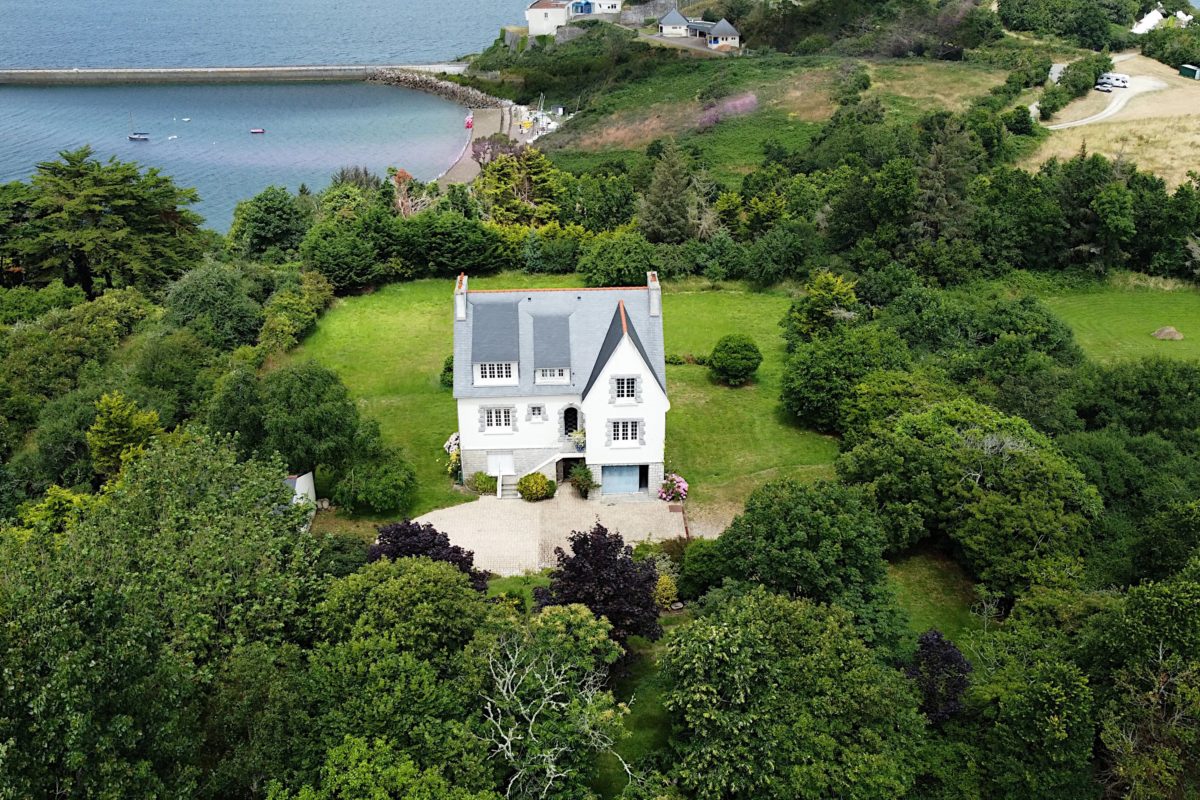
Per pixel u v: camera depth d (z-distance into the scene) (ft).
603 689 136.15
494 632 123.75
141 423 193.47
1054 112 435.94
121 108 642.63
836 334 238.68
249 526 132.87
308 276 294.46
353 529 188.44
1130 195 307.58
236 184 474.90
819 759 114.11
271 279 298.76
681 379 251.39
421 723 109.91
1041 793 117.29
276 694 105.91
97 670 92.73
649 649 148.15
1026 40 553.23
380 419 230.27
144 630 101.45
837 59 546.67
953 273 302.66
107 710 94.84
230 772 100.94
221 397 191.72
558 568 161.68
